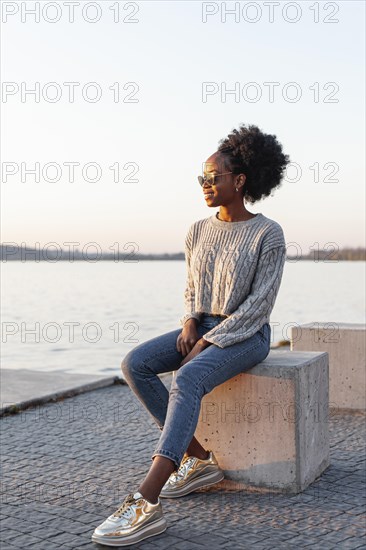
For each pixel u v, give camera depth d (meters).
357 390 5.25
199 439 3.58
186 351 3.42
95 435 4.58
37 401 5.55
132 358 3.42
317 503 3.24
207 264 3.47
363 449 4.12
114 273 96.88
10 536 2.90
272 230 3.39
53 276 81.31
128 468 3.84
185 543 2.81
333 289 45.38
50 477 3.70
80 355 12.77
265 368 3.42
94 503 3.30
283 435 3.40
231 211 3.53
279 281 3.37
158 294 40.75
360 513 3.09
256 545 2.77
